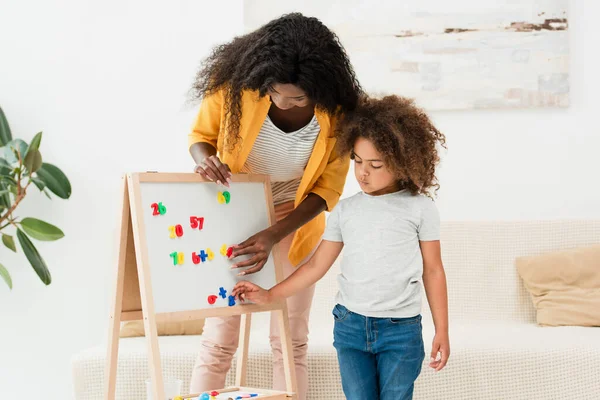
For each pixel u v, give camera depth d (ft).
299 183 6.39
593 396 6.68
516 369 6.75
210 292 5.67
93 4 9.70
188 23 9.66
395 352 5.36
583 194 9.25
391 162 5.33
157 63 9.66
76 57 9.70
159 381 5.21
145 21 9.69
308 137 5.77
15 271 9.60
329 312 8.57
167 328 8.00
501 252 8.69
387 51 9.35
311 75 5.12
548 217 9.28
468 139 9.34
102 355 6.81
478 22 9.30
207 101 5.88
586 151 9.27
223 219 5.87
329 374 6.77
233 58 5.51
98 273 9.56
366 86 9.37
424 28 9.32
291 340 6.03
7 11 9.72
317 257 5.79
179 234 5.60
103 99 9.67
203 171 5.66
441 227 8.75
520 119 9.31
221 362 6.30
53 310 9.57
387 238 5.43
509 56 9.27
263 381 6.81
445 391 6.73
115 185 9.63
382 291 5.38
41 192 9.55
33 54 9.71
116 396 6.82
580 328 7.74
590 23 9.27
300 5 9.45
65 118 9.67
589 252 8.34
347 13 9.39
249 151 5.82
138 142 9.64
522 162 9.31
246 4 9.49
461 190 9.32
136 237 5.37
